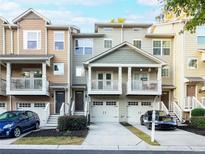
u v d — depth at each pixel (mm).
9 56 27234
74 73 31094
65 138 16375
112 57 29141
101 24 31531
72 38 31188
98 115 30062
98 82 29047
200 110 25453
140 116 28609
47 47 29547
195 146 14164
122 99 30250
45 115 25547
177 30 30609
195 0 9172
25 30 29469
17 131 17734
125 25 31672
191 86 29438
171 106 30703
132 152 12688
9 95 28625
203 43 29359
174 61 31109
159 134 18766
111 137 16891
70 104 29281
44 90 27531
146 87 29047
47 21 29484
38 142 15031
